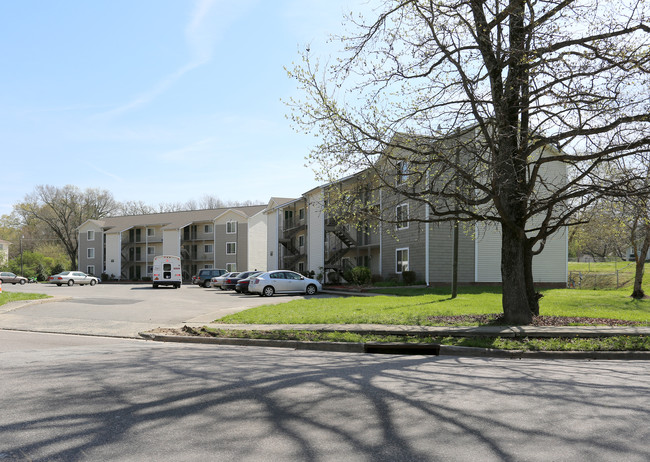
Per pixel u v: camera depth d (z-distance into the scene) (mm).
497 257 32438
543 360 9898
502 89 12734
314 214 41562
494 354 10469
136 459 4164
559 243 33906
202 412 5516
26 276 71625
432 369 8453
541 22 11562
